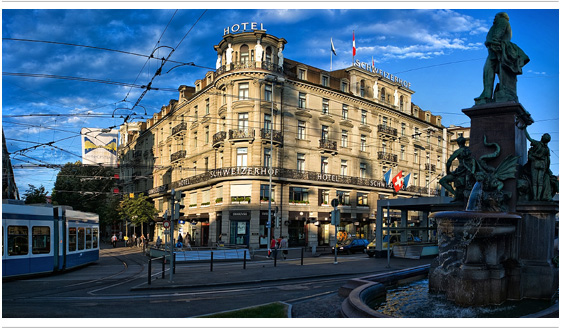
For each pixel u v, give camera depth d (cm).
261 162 3928
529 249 980
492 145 1060
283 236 4025
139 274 1955
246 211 3853
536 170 1018
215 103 4294
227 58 4075
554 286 960
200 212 4491
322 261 2470
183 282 1546
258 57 4000
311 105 4388
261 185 3944
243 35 4022
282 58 4156
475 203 990
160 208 5656
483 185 1026
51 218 1972
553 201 991
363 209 4778
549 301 933
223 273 1844
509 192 1009
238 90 3997
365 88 5000
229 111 4012
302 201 4231
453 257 1002
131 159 7025
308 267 2047
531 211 991
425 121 5859
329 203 4469
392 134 5153
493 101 1098
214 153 4291
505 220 885
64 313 988
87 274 2023
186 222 4850
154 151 6022
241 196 3922
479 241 927
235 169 3897
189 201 4822
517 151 1061
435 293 1055
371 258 2617
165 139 5641
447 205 1095
